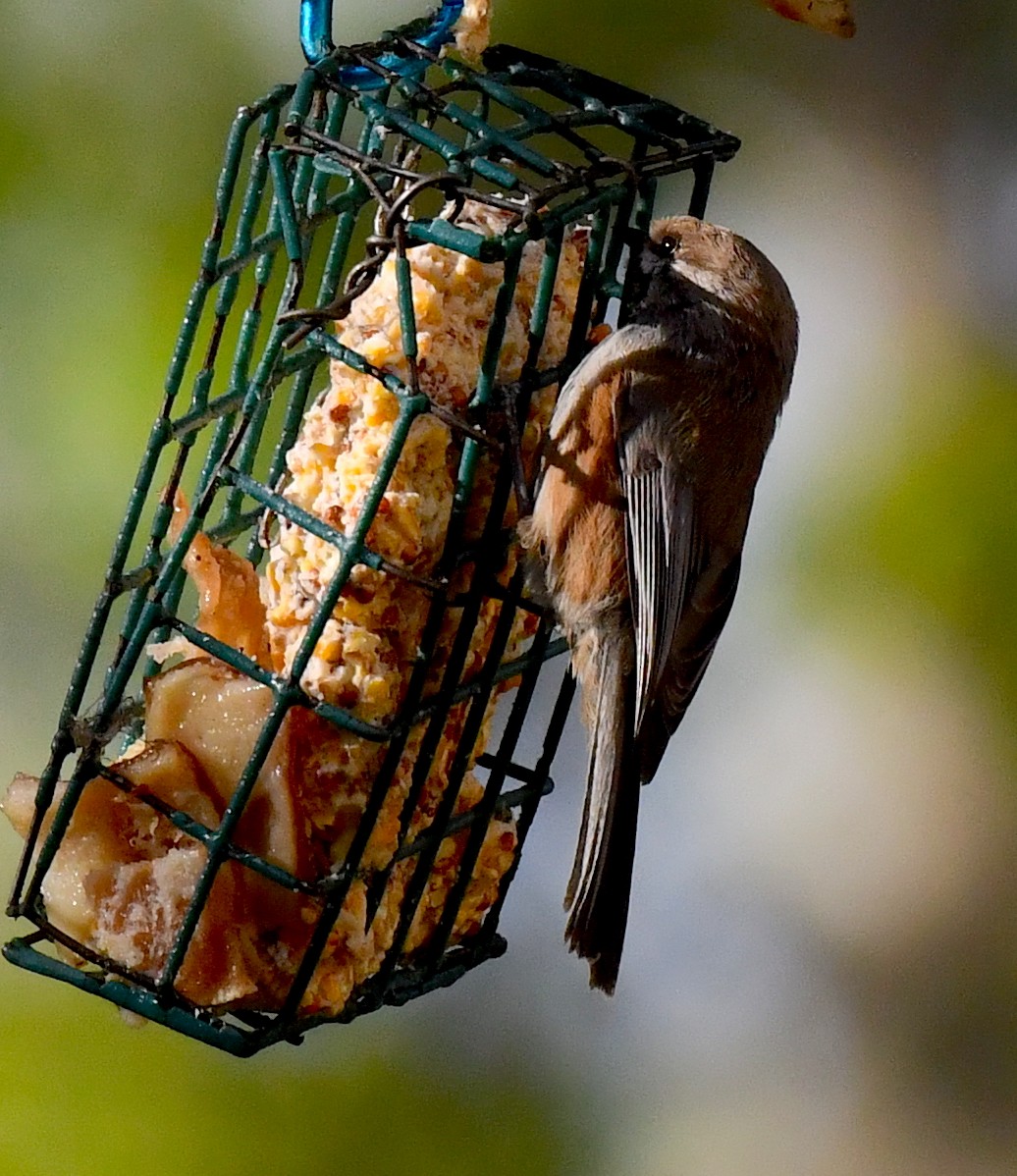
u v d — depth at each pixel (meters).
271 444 10.55
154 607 7.59
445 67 8.12
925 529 12.71
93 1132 10.14
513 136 7.95
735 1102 13.52
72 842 7.55
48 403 11.34
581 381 8.31
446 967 8.59
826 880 14.38
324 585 7.71
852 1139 13.74
